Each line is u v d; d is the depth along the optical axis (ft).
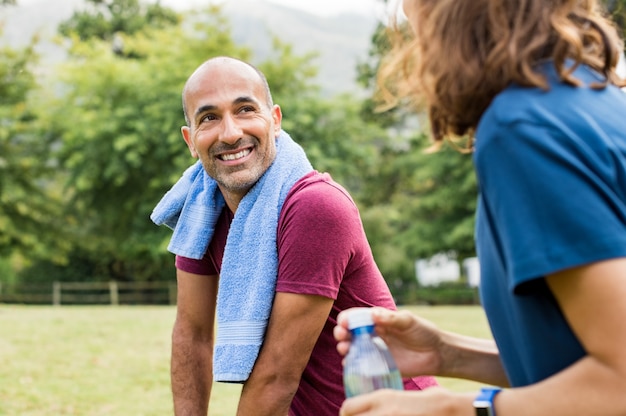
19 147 73.10
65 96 79.36
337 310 7.37
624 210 3.80
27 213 73.72
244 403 7.34
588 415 3.71
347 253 7.16
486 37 4.25
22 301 79.87
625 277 3.61
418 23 4.56
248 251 7.48
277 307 7.20
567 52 4.12
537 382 4.20
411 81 4.73
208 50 77.25
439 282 90.63
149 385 22.34
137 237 78.23
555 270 3.69
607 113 4.07
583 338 3.74
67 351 27.61
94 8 117.39
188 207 8.32
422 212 85.76
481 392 4.07
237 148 7.48
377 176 93.45
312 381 7.42
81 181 73.36
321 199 7.16
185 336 8.52
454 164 78.79
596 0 4.71
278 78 79.20
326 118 79.82
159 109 74.69
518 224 3.82
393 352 5.15
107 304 80.79
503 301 4.27
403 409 4.11
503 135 3.93
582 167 3.78
